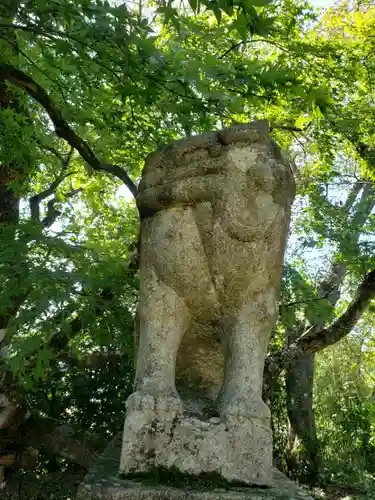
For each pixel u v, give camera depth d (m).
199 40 5.58
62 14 3.45
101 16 3.54
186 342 2.59
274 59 6.66
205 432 2.07
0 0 3.40
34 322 4.37
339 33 7.96
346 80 6.40
